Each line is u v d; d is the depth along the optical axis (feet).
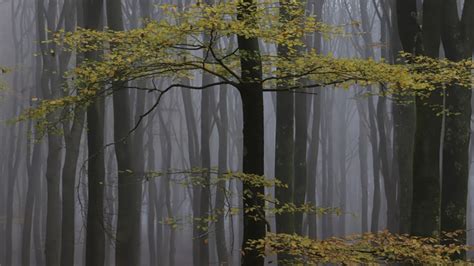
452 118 34.09
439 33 32.68
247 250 22.00
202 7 18.35
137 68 20.07
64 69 65.05
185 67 21.08
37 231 89.20
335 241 21.22
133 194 45.57
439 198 30.37
